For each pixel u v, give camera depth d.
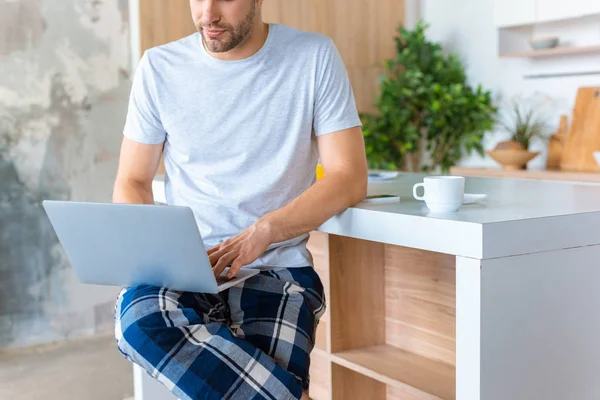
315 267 2.38
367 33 4.71
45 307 3.79
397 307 2.09
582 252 1.49
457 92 4.45
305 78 1.69
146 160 1.80
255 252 1.51
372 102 4.78
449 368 1.88
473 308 1.36
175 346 1.37
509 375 1.41
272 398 1.38
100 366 3.43
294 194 1.73
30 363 3.49
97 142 3.85
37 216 3.74
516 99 4.45
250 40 1.67
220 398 1.35
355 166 1.69
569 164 4.08
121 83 3.90
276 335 1.51
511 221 1.37
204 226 1.70
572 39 4.21
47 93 3.70
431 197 1.54
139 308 1.44
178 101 1.72
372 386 2.13
